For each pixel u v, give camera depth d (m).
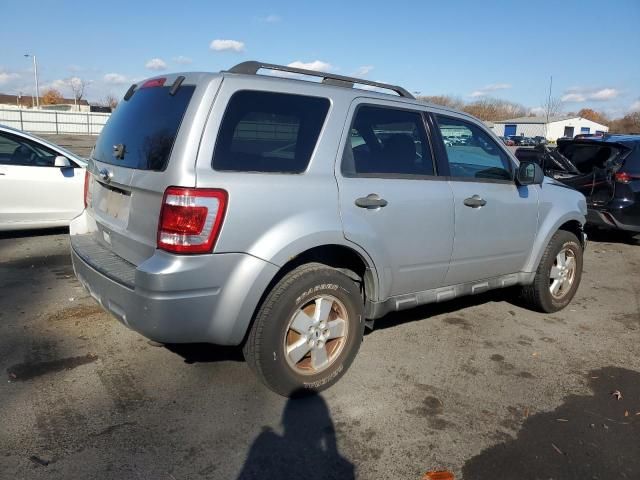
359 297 3.60
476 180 4.32
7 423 3.04
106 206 3.69
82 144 32.22
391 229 3.69
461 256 4.23
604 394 3.65
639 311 5.44
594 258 7.88
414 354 4.15
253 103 3.18
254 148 3.16
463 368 3.95
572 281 5.35
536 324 4.93
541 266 4.99
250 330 3.27
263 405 3.33
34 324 4.40
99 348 4.01
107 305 3.22
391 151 3.82
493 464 2.86
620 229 8.20
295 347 3.35
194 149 2.96
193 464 2.76
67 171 7.34
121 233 3.35
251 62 3.37
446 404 3.43
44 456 2.77
